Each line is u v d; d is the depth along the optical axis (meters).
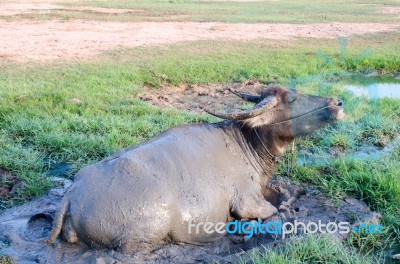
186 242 5.11
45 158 7.54
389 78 13.64
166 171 4.97
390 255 5.34
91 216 4.72
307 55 16.39
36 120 8.80
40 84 11.64
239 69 14.09
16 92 10.60
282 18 26.55
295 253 4.99
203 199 5.07
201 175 5.16
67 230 4.84
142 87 12.59
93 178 4.89
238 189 5.45
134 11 27.88
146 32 20.73
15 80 12.05
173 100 11.58
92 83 12.05
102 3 31.94
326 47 18.11
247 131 5.77
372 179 6.68
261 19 25.86
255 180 5.68
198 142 5.43
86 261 4.68
